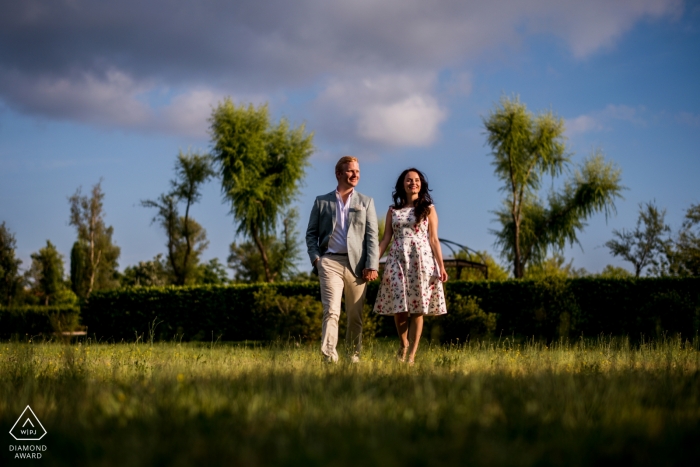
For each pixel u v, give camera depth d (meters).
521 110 28.50
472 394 2.57
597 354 5.93
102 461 1.74
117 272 50.84
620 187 29.52
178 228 36.72
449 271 22.28
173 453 1.80
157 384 2.91
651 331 11.52
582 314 13.83
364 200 5.86
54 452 1.90
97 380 3.51
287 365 4.33
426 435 2.05
